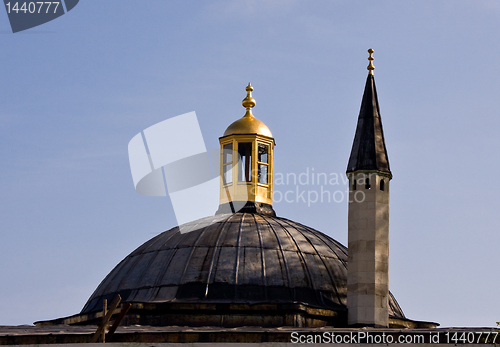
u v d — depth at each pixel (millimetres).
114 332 60531
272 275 72438
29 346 58875
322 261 74812
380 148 72625
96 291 76562
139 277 73812
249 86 86000
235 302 69750
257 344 59844
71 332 60250
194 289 71500
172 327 63438
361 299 70000
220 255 73500
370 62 75500
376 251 70562
